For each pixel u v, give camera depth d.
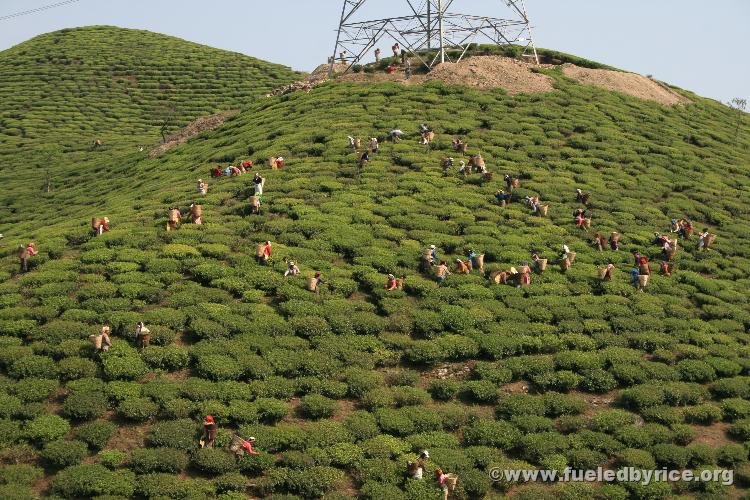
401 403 73.31
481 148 128.62
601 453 69.31
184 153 148.88
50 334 75.31
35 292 83.19
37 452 62.91
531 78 160.12
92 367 72.12
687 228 112.62
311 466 63.66
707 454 70.12
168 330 77.56
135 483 60.28
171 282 87.62
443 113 139.50
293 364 75.12
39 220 132.00
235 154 131.38
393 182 115.81
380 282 90.75
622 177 127.38
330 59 184.25
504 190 116.75
